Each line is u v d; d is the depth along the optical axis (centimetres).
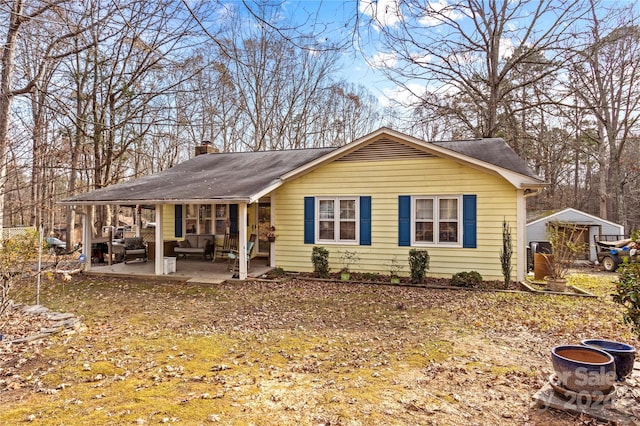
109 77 1686
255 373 454
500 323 657
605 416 331
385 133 1095
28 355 515
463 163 1034
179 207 1495
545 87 1952
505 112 2142
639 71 2106
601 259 1609
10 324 652
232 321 687
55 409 362
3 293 630
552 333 598
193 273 1144
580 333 595
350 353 521
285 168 1270
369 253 1130
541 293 898
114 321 692
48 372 458
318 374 450
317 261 1109
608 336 578
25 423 336
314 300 846
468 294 895
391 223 1109
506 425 328
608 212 3009
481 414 347
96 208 2123
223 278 1066
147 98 1706
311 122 2888
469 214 1040
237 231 1441
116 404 372
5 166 951
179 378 438
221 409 360
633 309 388
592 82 2234
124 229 2659
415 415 347
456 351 522
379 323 666
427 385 413
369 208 1127
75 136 1596
